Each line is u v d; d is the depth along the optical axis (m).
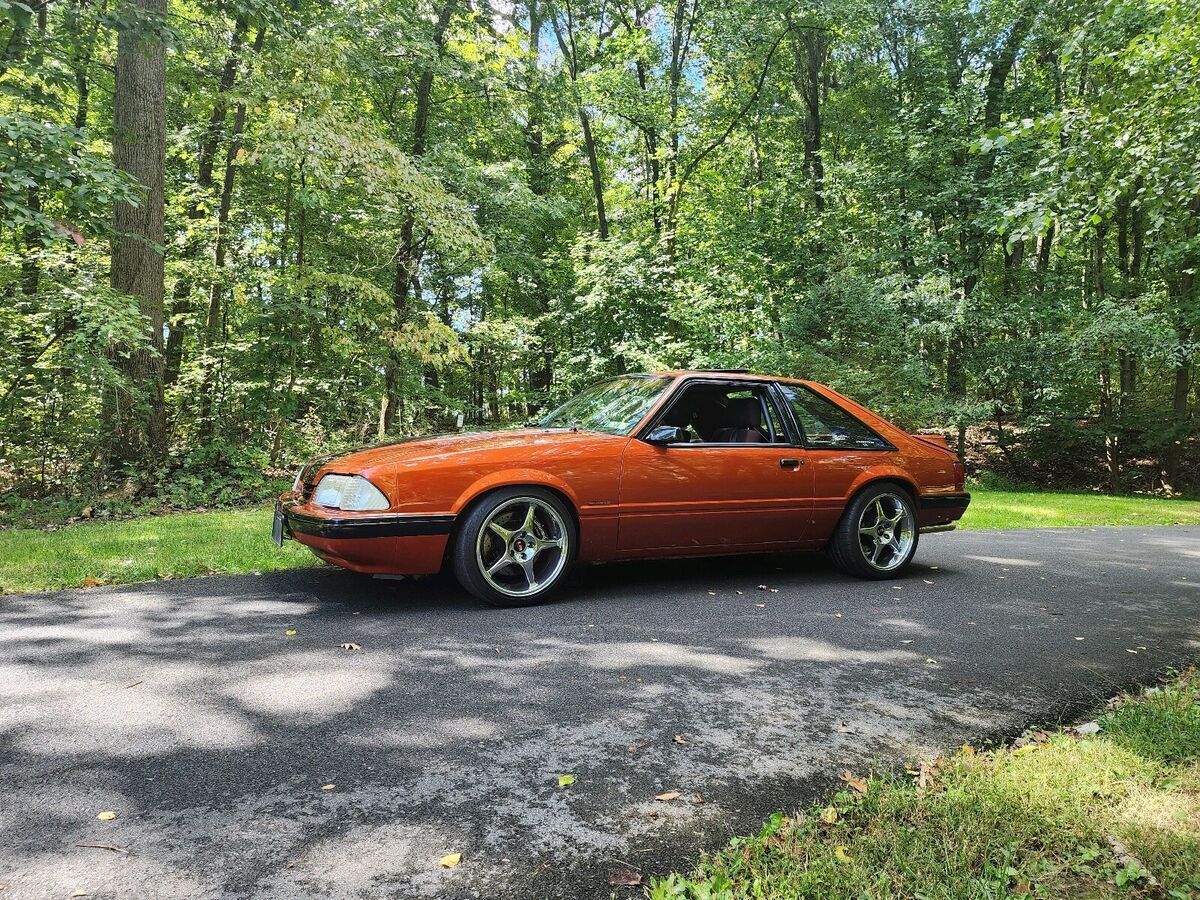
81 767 2.27
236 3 10.21
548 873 1.79
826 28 17.55
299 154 11.01
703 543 4.84
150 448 9.73
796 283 17.78
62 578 4.71
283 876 1.74
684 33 19.34
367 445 4.90
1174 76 5.70
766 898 1.66
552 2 18.50
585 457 4.42
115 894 1.65
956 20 17.92
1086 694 3.11
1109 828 1.94
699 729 2.67
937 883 1.71
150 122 9.75
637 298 16.48
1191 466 20.98
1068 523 10.08
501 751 2.45
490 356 18.12
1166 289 19.30
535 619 4.04
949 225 18.16
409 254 14.47
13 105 8.61
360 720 2.67
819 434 5.30
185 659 3.28
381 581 4.84
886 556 5.54
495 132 17.95
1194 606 4.84
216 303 14.18
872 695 3.05
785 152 19.95
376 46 12.89
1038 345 17.53
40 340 9.99
